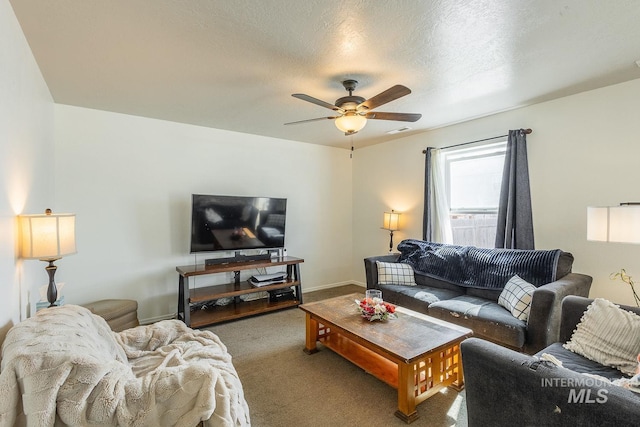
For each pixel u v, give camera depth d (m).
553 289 2.32
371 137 4.66
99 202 3.34
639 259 2.67
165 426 1.15
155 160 3.68
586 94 2.92
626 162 2.71
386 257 3.98
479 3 1.65
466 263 3.37
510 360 1.21
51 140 2.94
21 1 1.58
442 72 2.49
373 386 2.31
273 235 4.34
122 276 3.48
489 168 3.75
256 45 2.05
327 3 1.64
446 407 2.06
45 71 2.41
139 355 1.87
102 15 1.71
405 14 1.74
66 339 1.27
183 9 1.67
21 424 1.06
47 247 1.88
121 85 2.69
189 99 3.04
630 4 1.66
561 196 3.09
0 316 1.45
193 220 3.70
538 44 2.08
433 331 2.26
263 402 2.11
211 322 3.43
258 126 4.00
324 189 5.21
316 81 2.63
